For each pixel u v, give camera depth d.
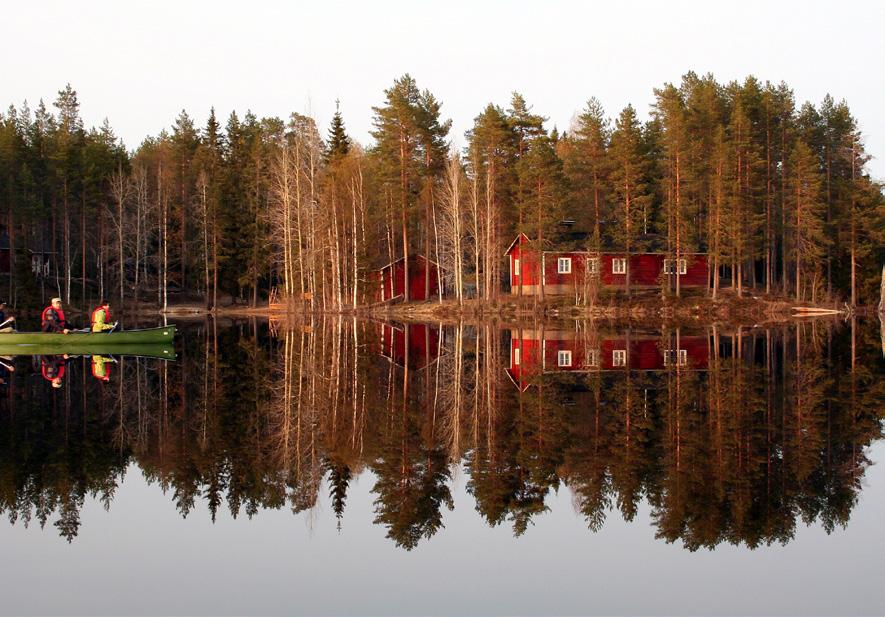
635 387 23.30
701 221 66.44
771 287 66.19
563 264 67.19
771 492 12.31
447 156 64.44
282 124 93.75
